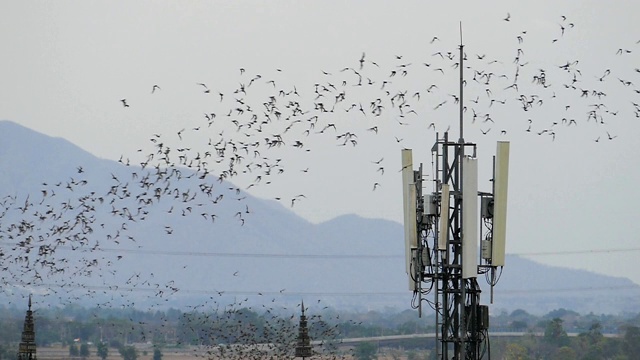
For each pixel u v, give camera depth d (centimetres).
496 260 5700
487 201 5728
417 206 5875
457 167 5712
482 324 5681
